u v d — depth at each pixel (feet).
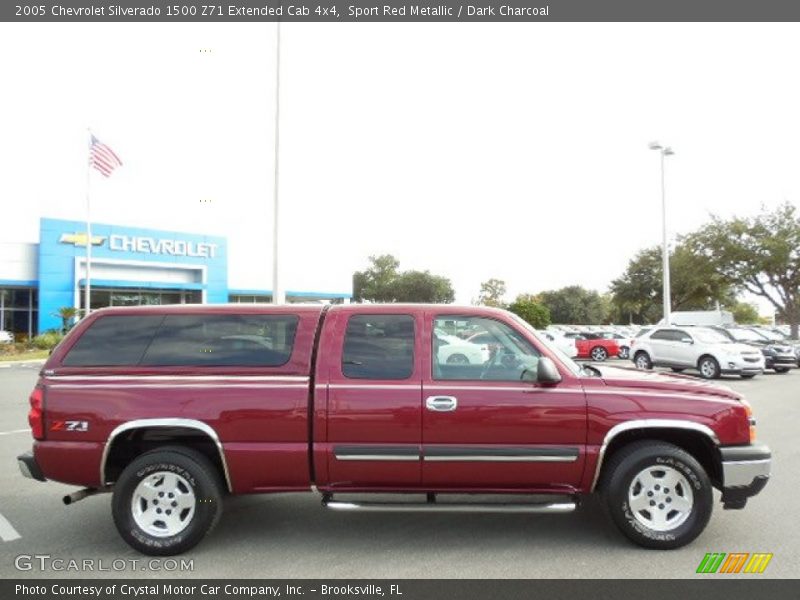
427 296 279.90
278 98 54.54
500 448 15.51
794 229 113.29
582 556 15.43
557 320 263.90
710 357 62.03
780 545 16.10
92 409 15.67
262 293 141.79
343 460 15.58
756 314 271.49
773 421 36.19
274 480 15.79
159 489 15.92
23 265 108.99
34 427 15.89
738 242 117.80
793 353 71.92
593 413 15.57
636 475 15.66
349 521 18.33
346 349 16.17
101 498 20.93
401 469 15.64
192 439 16.87
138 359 16.21
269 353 16.26
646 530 15.66
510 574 14.35
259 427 15.69
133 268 119.85
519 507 15.40
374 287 315.58
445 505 15.46
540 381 15.46
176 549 15.60
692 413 15.60
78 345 16.40
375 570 14.67
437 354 16.22
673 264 129.08
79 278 112.06
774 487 21.71
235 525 18.03
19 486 22.47
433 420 15.56
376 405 15.62
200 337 16.46
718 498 20.25
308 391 15.79
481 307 16.78
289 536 17.06
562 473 15.62
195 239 127.95
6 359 86.63
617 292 173.99
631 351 70.74
